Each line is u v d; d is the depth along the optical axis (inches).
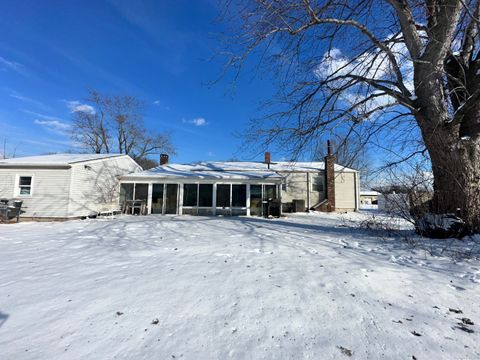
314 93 336.8
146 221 513.7
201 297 136.3
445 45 274.7
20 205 530.6
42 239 312.3
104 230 386.3
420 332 104.7
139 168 874.1
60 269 185.6
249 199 680.4
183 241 295.1
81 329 105.5
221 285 153.3
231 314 118.2
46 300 132.2
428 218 279.1
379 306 127.3
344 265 194.4
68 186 565.3
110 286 151.3
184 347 93.7
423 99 291.0
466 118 293.1
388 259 210.7
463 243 241.1
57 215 557.6
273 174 725.3
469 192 266.2
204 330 105.0
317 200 858.8
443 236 266.2
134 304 128.0
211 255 226.8
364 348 93.9
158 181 695.1
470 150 277.3
